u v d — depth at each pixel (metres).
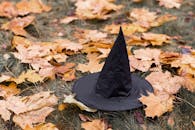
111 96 2.08
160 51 2.54
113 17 3.10
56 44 2.61
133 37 2.74
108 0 3.30
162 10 3.25
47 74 2.31
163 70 2.41
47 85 2.29
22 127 1.93
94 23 3.04
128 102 2.06
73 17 3.06
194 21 3.07
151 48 2.66
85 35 2.78
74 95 2.06
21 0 3.38
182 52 2.58
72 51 2.57
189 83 2.22
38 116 1.98
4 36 2.76
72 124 2.00
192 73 2.29
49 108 2.02
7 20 3.04
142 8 3.25
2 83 2.25
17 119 1.96
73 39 2.79
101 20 3.06
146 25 2.91
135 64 2.40
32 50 2.51
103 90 2.08
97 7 3.13
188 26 3.01
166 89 2.17
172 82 2.22
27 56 2.45
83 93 2.12
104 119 2.00
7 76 2.27
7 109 2.01
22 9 3.14
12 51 2.58
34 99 2.10
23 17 3.07
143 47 2.66
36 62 2.40
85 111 2.04
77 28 2.95
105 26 2.99
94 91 2.13
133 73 2.37
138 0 3.30
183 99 2.13
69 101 2.00
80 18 3.07
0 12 3.08
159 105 2.02
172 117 2.04
